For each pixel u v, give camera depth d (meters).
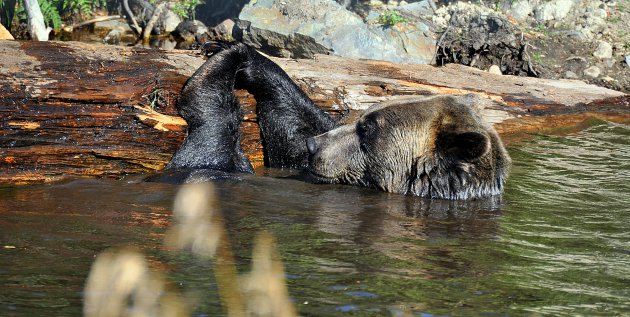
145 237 10.01
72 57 15.09
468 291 8.63
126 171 14.47
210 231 10.08
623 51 26.67
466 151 12.84
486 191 13.23
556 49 26.25
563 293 8.74
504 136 18.39
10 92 14.07
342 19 25.50
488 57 25.33
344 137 13.98
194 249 9.54
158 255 9.25
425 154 13.32
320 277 8.77
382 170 13.66
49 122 14.13
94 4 28.98
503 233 11.16
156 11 27.56
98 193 12.50
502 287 8.83
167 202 11.88
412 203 12.81
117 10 29.33
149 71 15.36
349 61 18.72
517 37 26.22
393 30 25.33
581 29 27.42
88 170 14.16
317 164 13.99
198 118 14.57
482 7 27.89
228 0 29.67
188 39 27.61
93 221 10.74
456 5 28.05
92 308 7.51
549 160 16.31
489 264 9.65
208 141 14.48
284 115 15.46
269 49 25.86
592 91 20.92
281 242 10.04
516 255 10.09
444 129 13.22
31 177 13.69
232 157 14.66
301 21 25.55
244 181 13.41
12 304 7.66
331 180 14.02
